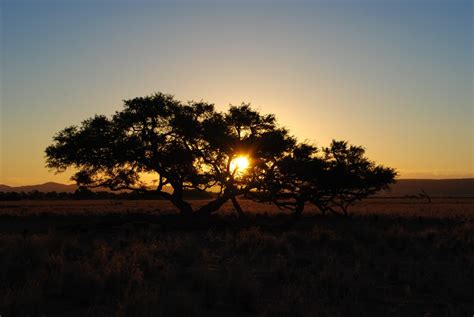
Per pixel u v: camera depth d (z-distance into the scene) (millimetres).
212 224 35406
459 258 19438
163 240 25656
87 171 39969
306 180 41969
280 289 13570
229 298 11883
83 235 30172
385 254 21328
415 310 11711
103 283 12641
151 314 9742
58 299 11984
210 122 39438
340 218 49281
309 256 20188
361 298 12570
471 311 11266
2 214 53656
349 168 47500
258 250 20906
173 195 40781
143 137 39531
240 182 40125
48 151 39156
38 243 19281
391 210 72000
